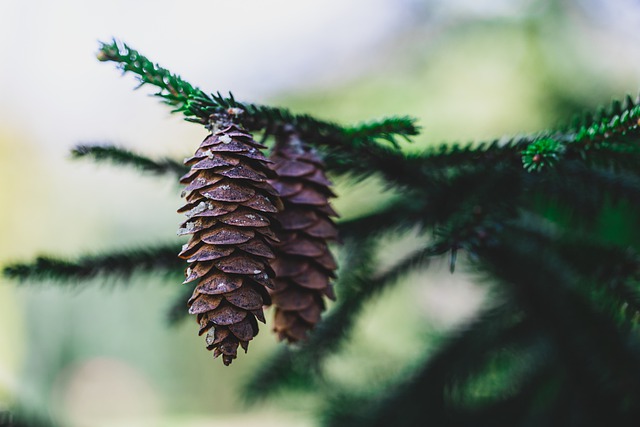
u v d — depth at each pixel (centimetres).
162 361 217
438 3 101
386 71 105
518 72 86
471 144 32
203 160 26
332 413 44
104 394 206
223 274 25
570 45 78
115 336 212
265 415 131
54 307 184
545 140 29
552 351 39
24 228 194
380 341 60
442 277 54
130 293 212
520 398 41
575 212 34
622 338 36
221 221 26
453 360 40
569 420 38
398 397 41
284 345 42
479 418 41
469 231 29
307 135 31
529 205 36
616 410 36
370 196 44
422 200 34
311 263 29
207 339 25
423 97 101
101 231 193
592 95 71
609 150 29
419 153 33
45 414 41
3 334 165
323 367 46
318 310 29
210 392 214
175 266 35
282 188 30
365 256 40
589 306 37
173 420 189
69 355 193
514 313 40
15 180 196
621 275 32
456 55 97
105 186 193
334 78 108
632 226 40
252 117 29
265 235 26
